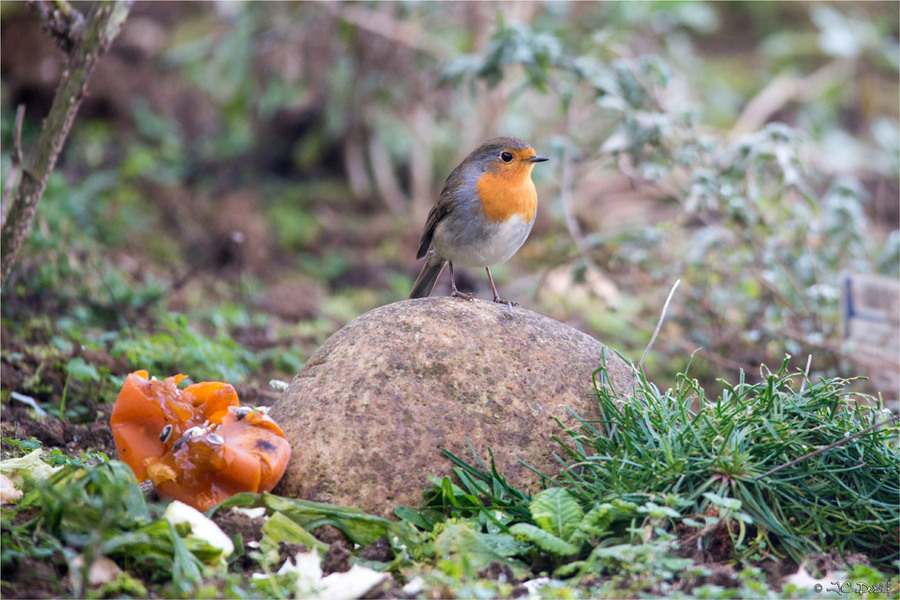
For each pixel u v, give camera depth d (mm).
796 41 23719
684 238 14852
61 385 9398
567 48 17875
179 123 19922
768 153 12070
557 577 5711
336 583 5316
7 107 18125
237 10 18812
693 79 21203
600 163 15453
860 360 10820
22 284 11422
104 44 8812
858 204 13031
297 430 6547
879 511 6184
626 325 14016
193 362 10086
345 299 15492
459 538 5785
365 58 18031
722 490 5945
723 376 11742
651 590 5336
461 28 18828
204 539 5484
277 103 19344
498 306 7355
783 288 12969
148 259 15328
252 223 17203
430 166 20031
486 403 6707
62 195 15383
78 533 5352
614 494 6098
